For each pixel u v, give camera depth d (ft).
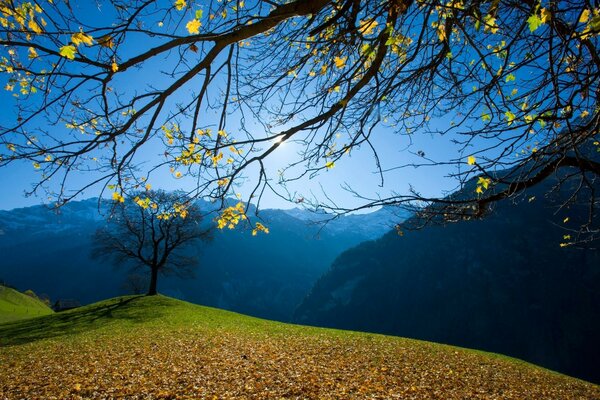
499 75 9.44
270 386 38.32
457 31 14.57
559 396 46.50
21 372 44.91
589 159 11.86
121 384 38.68
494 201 11.91
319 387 38.47
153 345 60.18
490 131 10.05
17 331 85.76
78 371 44.37
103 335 71.46
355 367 49.16
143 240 127.03
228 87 12.59
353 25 11.91
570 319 317.42
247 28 10.00
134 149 10.66
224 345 60.23
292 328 82.79
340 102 11.64
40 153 9.30
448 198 11.54
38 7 8.24
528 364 63.41
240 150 12.62
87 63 8.86
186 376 41.39
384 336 74.79
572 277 334.65
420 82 14.67
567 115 9.23
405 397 37.88
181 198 12.06
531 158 10.16
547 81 10.40
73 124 10.48
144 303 109.60
